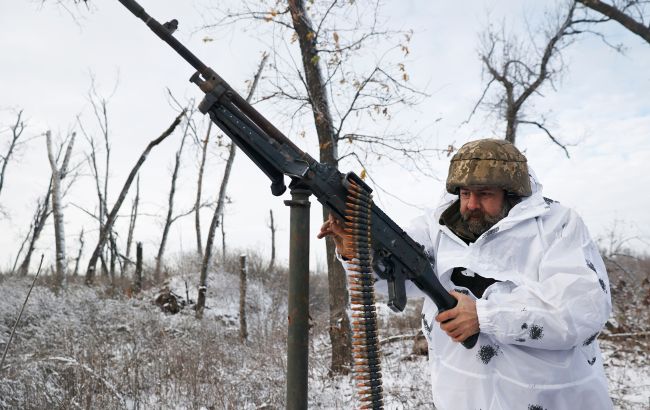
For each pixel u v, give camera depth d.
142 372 5.80
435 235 2.28
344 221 2.06
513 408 1.96
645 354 6.58
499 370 1.99
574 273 1.89
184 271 15.50
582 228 2.03
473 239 2.17
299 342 2.00
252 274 16.28
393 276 2.13
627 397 5.12
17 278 15.02
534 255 2.00
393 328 9.43
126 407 4.92
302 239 2.02
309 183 1.96
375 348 2.02
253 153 2.04
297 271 2.01
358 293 2.01
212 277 14.51
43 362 5.61
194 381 5.47
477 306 1.96
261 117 1.93
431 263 2.31
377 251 2.13
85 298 10.60
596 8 10.00
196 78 1.94
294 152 1.95
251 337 9.73
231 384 5.54
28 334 8.00
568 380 1.95
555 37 12.95
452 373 2.11
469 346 2.00
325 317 10.08
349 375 6.30
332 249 6.94
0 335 7.64
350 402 5.42
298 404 1.99
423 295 2.37
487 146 2.02
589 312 1.83
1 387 4.72
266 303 13.95
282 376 5.96
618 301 9.55
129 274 19.39
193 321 10.27
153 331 8.54
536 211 2.02
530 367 1.95
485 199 2.04
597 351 2.11
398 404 5.12
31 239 25.09
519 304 1.89
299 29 6.99
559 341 1.84
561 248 1.96
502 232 2.03
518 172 2.00
